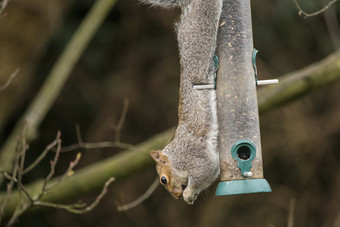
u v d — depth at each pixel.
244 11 11.69
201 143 11.36
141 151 14.76
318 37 22.84
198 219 23.25
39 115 16.45
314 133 22.78
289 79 14.81
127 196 22.64
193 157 11.41
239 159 11.29
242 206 23.53
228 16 11.65
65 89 22.84
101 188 14.90
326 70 14.69
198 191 11.46
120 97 23.00
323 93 23.12
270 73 22.22
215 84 11.45
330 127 22.80
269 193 23.48
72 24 21.98
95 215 22.41
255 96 11.59
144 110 23.06
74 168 22.47
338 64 14.70
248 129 11.45
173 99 23.03
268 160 23.14
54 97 16.75
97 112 22.95
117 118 22.91
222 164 11.41
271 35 22.62
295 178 23.41
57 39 21.80
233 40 11.59
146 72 23.30
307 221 23.12
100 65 23.09
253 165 11.34
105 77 23.19
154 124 23.06
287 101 14.72
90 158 22.64
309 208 23.19
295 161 23.23
